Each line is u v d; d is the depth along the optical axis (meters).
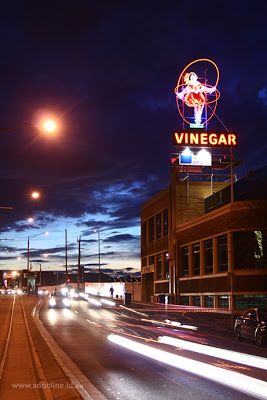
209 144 53.03
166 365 15.62
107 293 86.88
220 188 57.16
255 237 41.44
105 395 11.27
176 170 57.41
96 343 22.06
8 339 23.69
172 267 57.03
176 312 46.06
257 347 21.73
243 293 41.22
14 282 156.62
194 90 54.06
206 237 47.75
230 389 11.88
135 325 33.22
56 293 91.75
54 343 21.83
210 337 26.31
